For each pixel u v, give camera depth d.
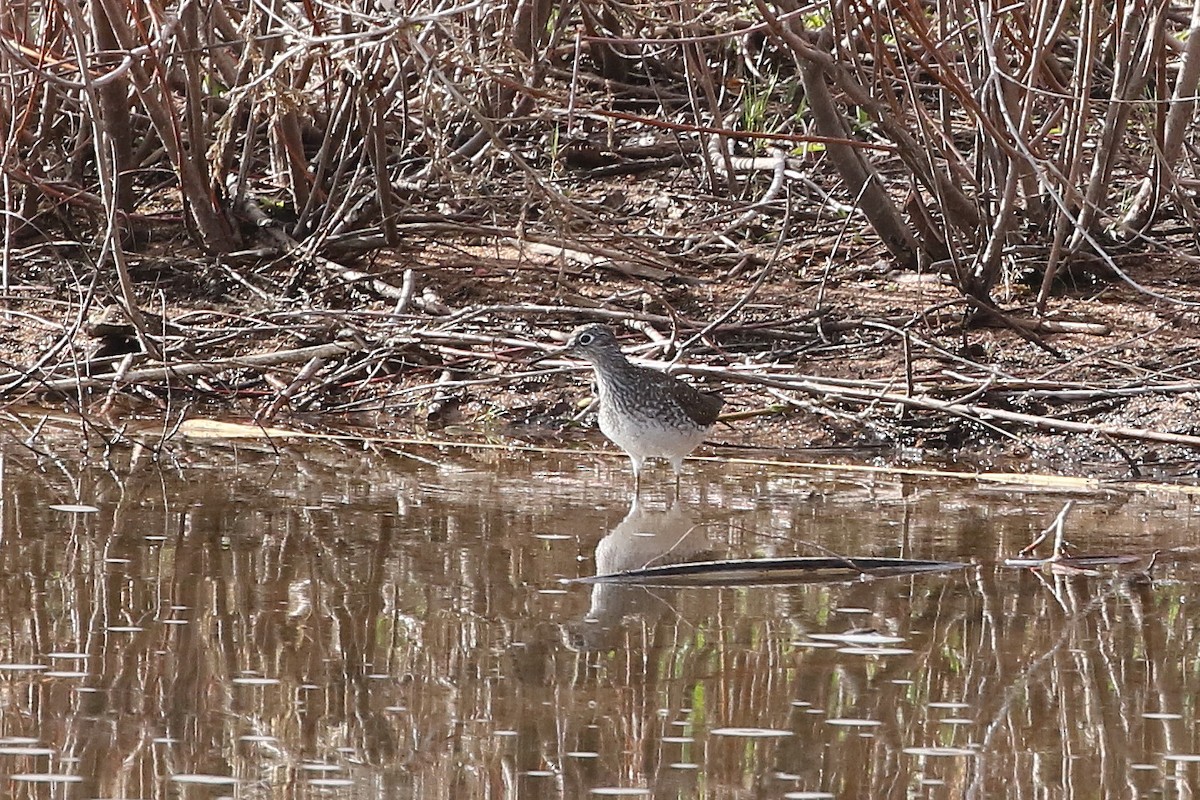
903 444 13.09
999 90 11.59
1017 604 8.02
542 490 11.16
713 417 11.81
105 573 8.40
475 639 7.27
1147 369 13.58
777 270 15.92
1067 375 13.64
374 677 6.67
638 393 11.23
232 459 12.09
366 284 15.66
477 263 15.88
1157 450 12.52
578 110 12.23
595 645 7.20
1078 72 13.32
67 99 15.53
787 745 5.91
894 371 13.93
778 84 18.47
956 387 13.45
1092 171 14.02
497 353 14.48
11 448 12.27
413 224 15.92
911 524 10.04
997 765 5.70
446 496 10.80
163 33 13.19
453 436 13.33
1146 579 8.57
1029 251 15.30
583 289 15.59
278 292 15.79
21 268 16.22
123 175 15.97
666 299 15.33
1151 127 13.71
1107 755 5.82
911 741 5.95
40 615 7.55
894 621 7.66
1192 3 16.48
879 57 13.40
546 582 8.39
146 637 7.20
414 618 7.60
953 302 14.73
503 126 15.23
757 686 6.61
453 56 12.07
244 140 16.59
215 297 15.74
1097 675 6.79
